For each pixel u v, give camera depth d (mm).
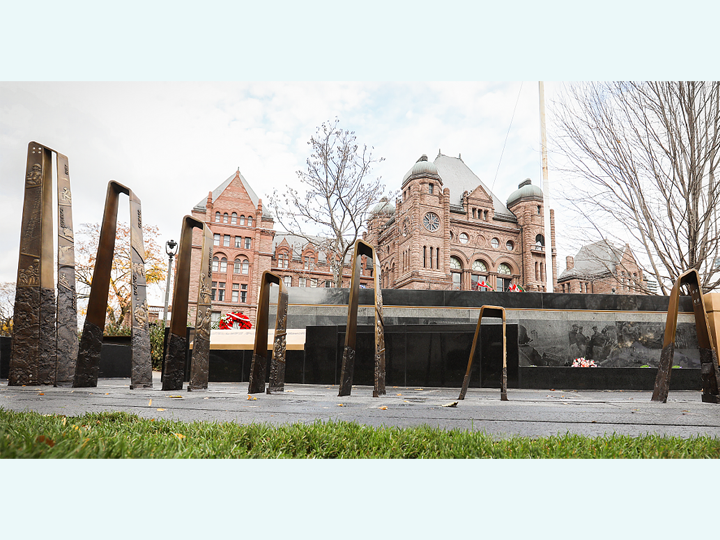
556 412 4918
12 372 7211
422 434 3096
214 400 5789
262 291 7621
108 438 2674
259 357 7434
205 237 7914
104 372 10656
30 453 2248
